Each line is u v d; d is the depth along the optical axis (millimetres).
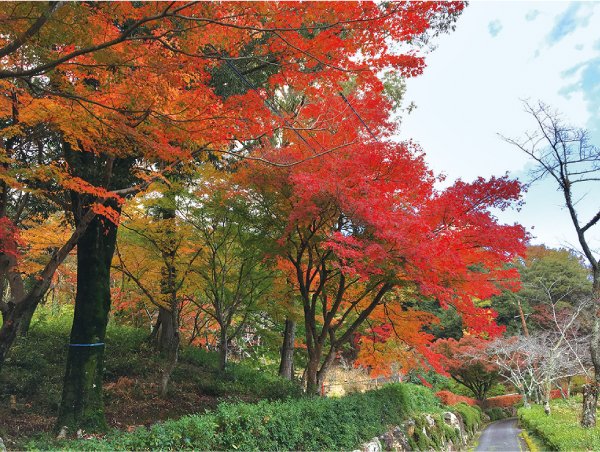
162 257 10914
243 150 9828
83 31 4980
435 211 8602
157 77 5430
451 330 32594
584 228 13109
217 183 9852
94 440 5152
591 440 11438
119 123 5719
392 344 12141
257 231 10648
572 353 22953
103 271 7785
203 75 6254
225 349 12164
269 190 9484
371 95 9102
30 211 10578
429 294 8500
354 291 11664
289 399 8742
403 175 8812
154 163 9000
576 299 30031
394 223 7727
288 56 5777
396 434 11430
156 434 5125
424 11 5281
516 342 24578
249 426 6398
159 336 14594
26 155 8508
